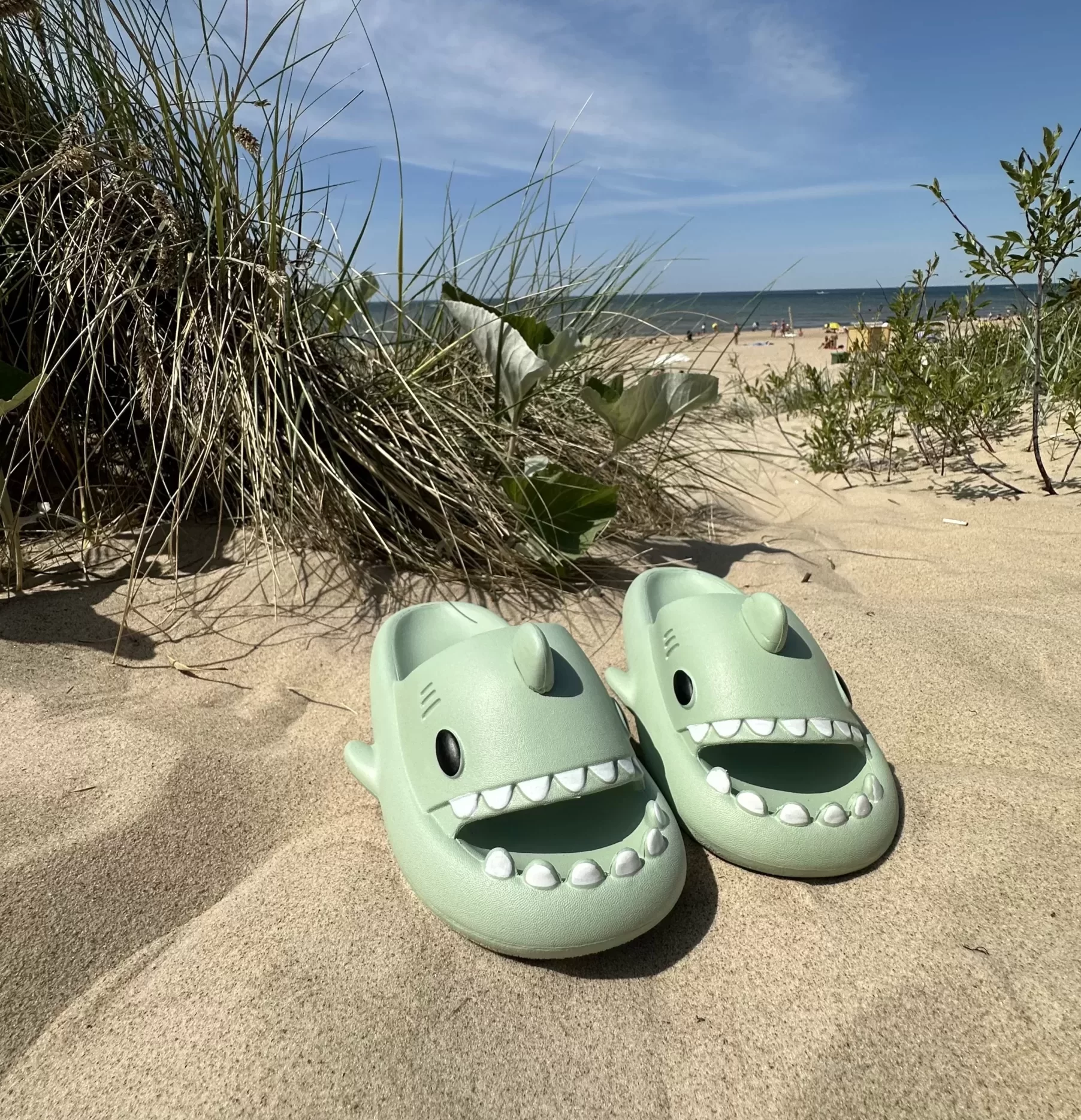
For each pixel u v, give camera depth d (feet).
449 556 2.36
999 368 4.09
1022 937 1.22
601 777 1.24
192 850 1.42
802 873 1.32
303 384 2.24
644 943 1.26
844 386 4.34
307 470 2.27
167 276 2.31
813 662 1.44
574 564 2.36
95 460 2.52
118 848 1.41
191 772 1.58
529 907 1.17
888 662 1.90
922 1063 1.08
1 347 2.38
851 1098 1.05
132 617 2.08
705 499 3.43
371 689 1.54
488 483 2.42
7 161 2.41
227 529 2.45
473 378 2.80
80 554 2.32
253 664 1.95
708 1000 1.17
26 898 1.30
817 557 2.66
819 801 1.36
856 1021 1.13
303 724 1.76
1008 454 3.79
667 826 1.27
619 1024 1.14
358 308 2.43
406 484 2.36
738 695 1.37
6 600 2.10
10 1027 1.13
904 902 1.29
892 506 3.26
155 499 2.54
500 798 1.21
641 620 1.64
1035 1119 1.02
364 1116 1.02
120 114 2.40
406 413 2.40
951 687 1.81
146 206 2.39
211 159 2.35
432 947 1.23
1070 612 2.10
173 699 1.82
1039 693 1.81
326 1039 1.09
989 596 2.27
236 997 1.14
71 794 1.51
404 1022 1.12
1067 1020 1.11
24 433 2.41
